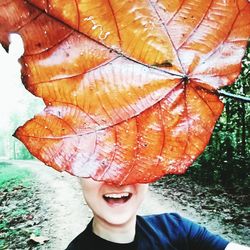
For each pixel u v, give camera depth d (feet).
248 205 8.46
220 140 10.48
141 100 0.92
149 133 0.91
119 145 0.89
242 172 10.08
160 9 0.91
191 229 2.39
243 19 0.90
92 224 2.14
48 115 0.87
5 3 0.84
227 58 0.92
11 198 14.01
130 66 0.92
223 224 7.57
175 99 0.92
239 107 9.50
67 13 0.88
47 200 12.37
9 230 9.34
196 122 0.92
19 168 26.20
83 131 0.88
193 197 10.03
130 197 1.87
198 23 0.92
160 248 2.16
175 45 0.92
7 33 0.85
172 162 0.90
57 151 0.85
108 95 0.91
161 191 11.17
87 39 0.90
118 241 2.04
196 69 0.93
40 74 0.89
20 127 0.84
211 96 0.92
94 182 1.79
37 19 0.87
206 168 11.33
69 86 0.90
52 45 0.89
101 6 0.88
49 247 7.72
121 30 0.91
